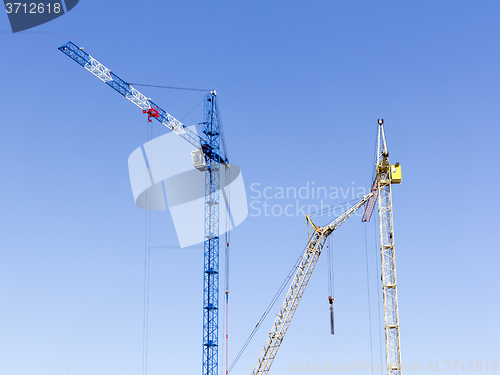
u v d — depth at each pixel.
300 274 153.12
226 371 166.50
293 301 152.75
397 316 132.38
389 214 138.25
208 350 167.25
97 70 177.62
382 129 142.62
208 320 169.88
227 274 176.00
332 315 149.88
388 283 134.50
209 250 175.38
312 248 153.50
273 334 151.75
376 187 146.50
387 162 139.50
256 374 149.75
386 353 131.38
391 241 136.75
